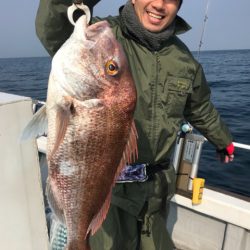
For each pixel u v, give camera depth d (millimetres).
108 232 887
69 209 653
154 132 888
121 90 633
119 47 635
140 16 844
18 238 873
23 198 869
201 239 1250
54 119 615
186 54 936
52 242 772
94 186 649
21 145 844
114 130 638
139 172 893
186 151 1173
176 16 913
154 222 979
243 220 1108
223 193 1207
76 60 602
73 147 624
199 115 1094
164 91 893
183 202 1188
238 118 4430
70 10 620
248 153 2879
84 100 613
